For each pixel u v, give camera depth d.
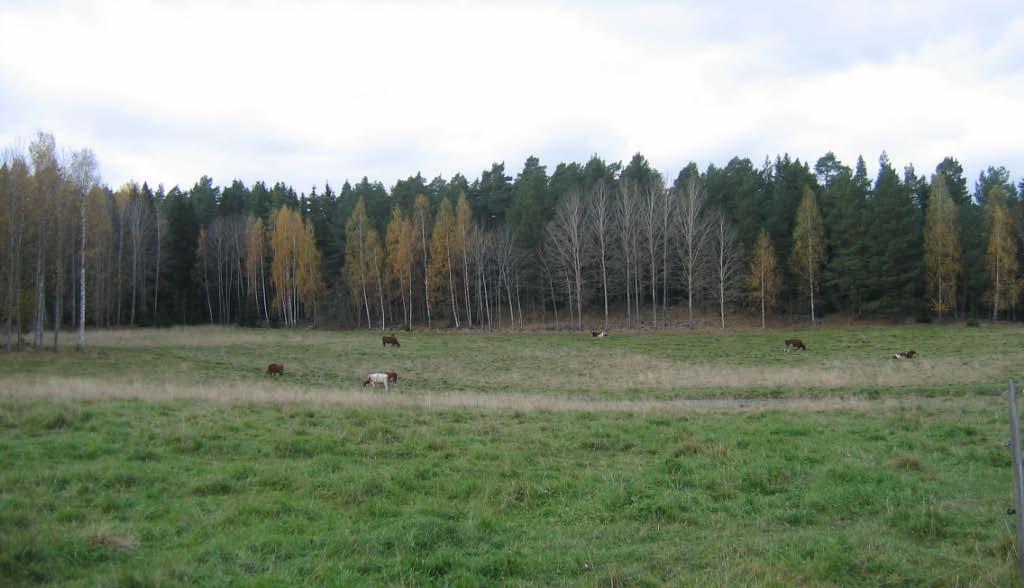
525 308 81.88
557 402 20.75
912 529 8.12
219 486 9.86
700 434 14.09
